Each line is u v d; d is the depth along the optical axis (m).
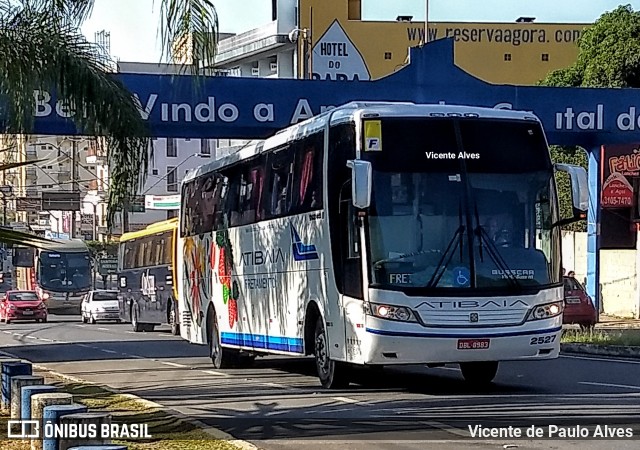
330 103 22.78
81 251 53.06
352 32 64.56
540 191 13.89
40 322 47.31
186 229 23.47
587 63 40.28
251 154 18.42
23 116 11.89
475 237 13.45
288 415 12.23
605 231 36.25
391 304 13.10
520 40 66.19
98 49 12.23
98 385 15.94
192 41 11.53
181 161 74.50
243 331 18.69
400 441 10.09
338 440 10.21
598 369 17.89
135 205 13.46
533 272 13.56
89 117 12.02
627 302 34.19
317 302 14.89
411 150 13.59
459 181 13.60
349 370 14.93
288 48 65.75
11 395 11.24
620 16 39.50
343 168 13.98
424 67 23.44
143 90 21.66
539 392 14.24
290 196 16.09
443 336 13.09
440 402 13.20
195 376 18.19
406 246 13.29
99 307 45.88
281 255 16.55
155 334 34.75
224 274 19.92
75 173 51.75
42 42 11.80
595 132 24.42
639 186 33.28
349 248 13.74
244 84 22.34
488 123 13.97
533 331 13.41
